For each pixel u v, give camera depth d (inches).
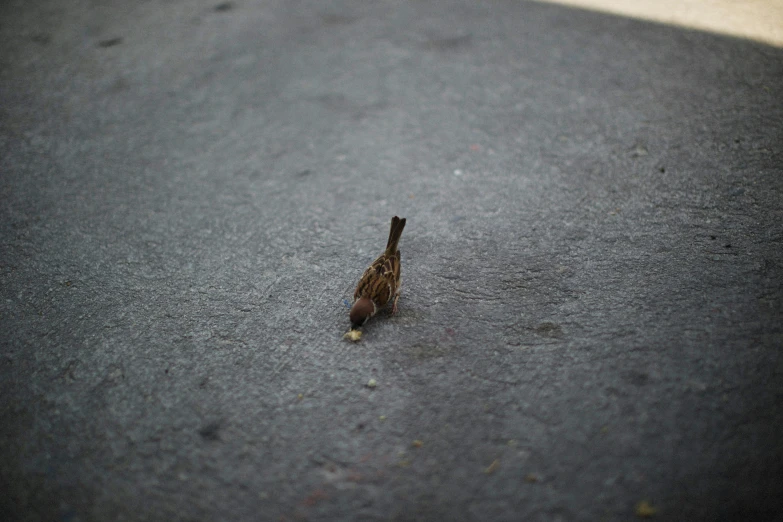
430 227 197.0
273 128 254.8
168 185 225.3
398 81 279.4
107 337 162.7
